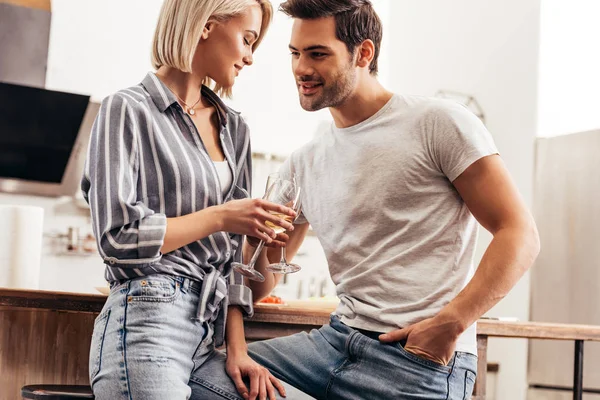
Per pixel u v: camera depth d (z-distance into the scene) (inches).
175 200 66.3
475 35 221.9
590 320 182.2
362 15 75.6
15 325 80.5
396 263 72.8
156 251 62.1
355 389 72.7
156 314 63.0
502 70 212.8
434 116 73.7
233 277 73.8
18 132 185.0
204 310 66.1
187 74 70.9
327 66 74.8
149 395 60.9
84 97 185.5
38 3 182.1
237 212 64.9
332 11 74.0
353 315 74.8
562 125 198.5
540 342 194.5
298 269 73.6
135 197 64.3
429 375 69.1
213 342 71.0
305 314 86.0
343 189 77.2
